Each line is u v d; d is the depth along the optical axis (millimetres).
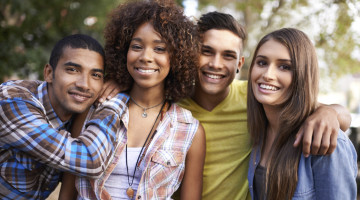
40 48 5105
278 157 1630
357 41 6059
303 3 6176
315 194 1563
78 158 1497
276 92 1633
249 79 1831
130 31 1726
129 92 1893
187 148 1762
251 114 1838
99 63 1691
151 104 1829
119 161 1673
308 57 1599
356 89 23469
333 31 5855
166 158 1694
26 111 1544
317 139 1456
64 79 1629
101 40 5605
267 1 6508
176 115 1812
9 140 1524
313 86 1604
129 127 1771
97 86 1692
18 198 1627
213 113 2061
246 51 7254
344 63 6566
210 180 2002
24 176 1602
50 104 1701
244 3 6703
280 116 1630
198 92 2066
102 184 1629
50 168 1694
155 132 1735
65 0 5289
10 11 4914
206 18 1992
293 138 1627
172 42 1699
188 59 1817
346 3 5559
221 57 1949
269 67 1621
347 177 1504
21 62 5098
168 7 1749
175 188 1744
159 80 1724
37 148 1498
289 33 1624
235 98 2096
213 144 2041
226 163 2010
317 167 1536
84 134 1574
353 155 1590
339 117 1617
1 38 5000
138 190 1627
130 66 1715
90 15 5387
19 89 1627
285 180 1583
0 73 4938
